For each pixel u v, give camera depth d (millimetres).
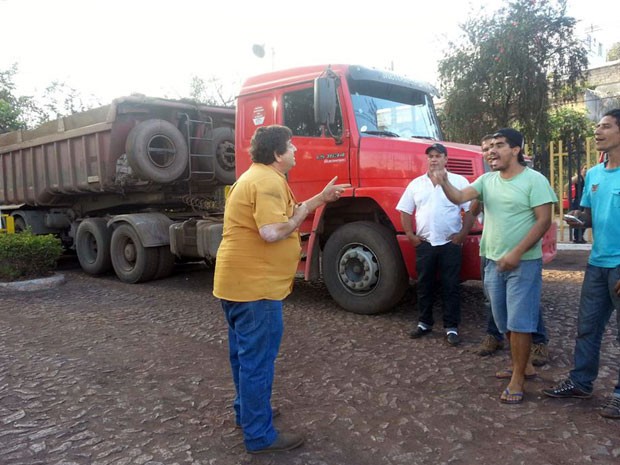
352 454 2887
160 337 5238
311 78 5820
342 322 5539
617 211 3164
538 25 11680
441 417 3305
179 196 8789
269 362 2867
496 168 3477
